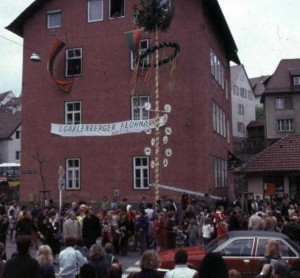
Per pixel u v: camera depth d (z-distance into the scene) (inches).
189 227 742.5
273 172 1198.9
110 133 1239.5
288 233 655.8
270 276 285.9
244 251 482.6
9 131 2657.5
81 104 1284.4
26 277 292.8
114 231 776.9
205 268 210.8
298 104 2544.3
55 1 1338.6
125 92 1244.5
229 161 1594.5
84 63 1293.1
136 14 1045.2
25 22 1366.9
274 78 2628.0
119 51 1263.5
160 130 1189.7
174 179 1171.3
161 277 283.6
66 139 1286.9
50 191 1289.4
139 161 1213.1
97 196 1238.3
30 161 1317.7
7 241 971.3
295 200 1107.3
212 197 1109.1
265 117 2591.0
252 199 1051.3
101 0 1298.0
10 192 1764.3
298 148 1223.5
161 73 1210.0
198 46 1199.6
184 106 1188.5
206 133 1177.4
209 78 1264.8
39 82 1333.7
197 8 1209.4
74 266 394.6
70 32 1316.4
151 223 809.5
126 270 648.4
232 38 1499.8
